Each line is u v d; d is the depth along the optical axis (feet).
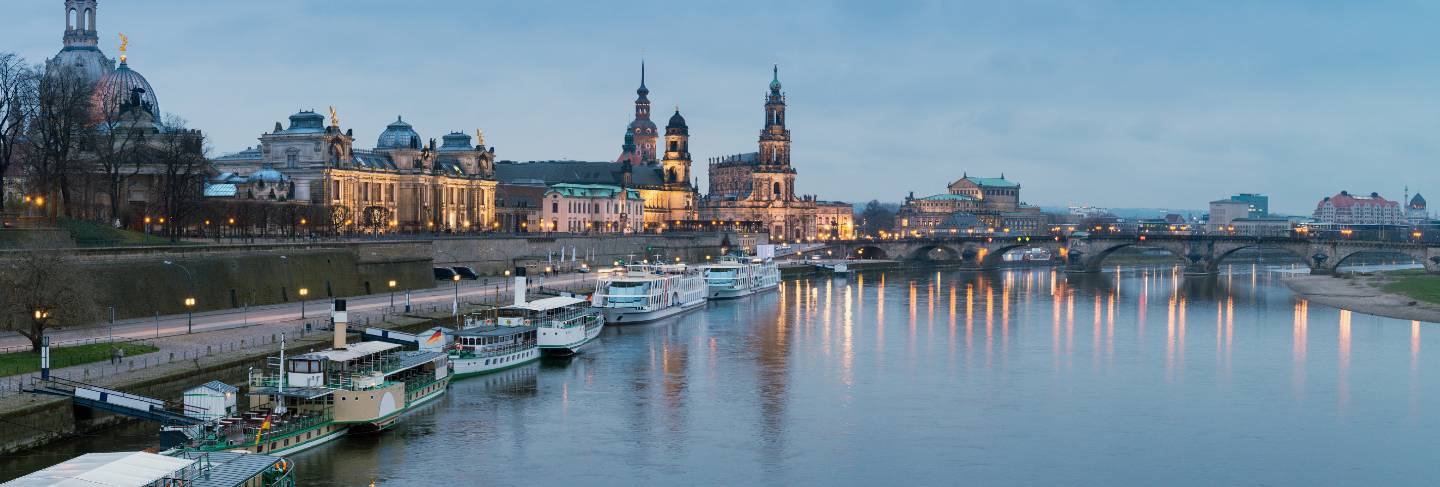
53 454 391.86
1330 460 442.09
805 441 463.01
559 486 402.31
